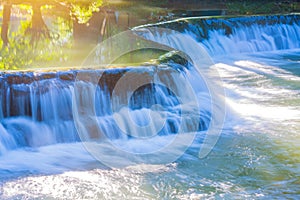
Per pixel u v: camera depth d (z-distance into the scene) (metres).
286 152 9.23
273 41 22.09
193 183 7.86
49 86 9.64
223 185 7.84
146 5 23.98
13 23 15.67
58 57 13.86
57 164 8.41
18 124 9.27
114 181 7.80
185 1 27.27
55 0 14.90
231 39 20.83
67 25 15.32
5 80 9.36
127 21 17.91
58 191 7.41
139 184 7.76
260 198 7.40
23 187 7.48
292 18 23.22
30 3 14.69
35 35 14.35
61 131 9.51
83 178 7.87
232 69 17.22
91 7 14.93
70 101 9.75
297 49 22.38
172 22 18.89
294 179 8.10
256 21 22.02
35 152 8.91
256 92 13.66
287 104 12.44
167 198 7.34
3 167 8.18
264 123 10.80
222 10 27.22
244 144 9.57
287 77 15.94
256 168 8.50
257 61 19.08
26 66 13.05
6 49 13.46
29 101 9.46
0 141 8.86
